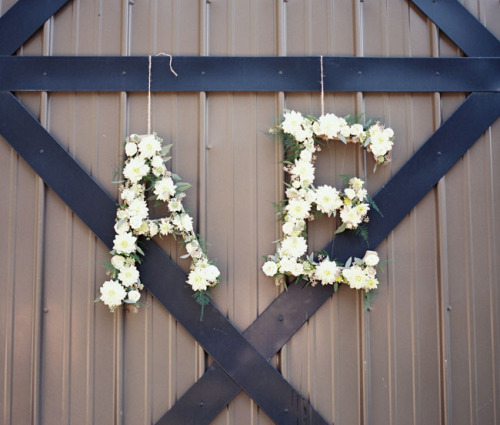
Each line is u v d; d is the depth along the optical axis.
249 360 1.74
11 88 1.79
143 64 1.81
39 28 1.83
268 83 1.81
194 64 1.81
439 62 1.85
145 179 1.76
